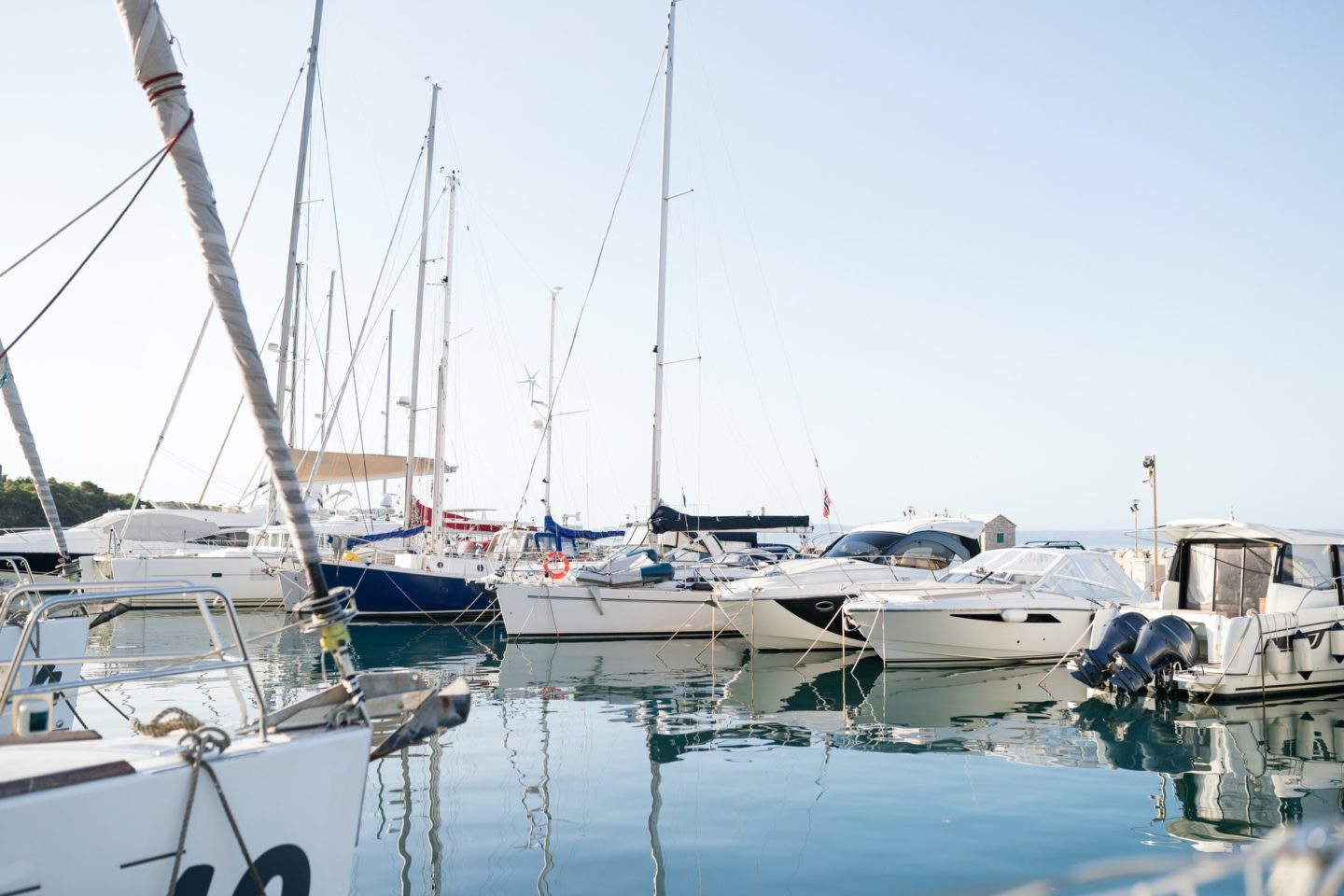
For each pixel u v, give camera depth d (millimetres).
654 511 20984
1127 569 26672
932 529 20688
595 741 10234
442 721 4332
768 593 17141
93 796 3307
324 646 4246
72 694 7785
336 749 3982
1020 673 15250
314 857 3898
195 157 4094
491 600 20750
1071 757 9570
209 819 3600
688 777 8688
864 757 9547
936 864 6426
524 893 5879
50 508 9258
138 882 3414
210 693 12562
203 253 4090
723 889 5988
